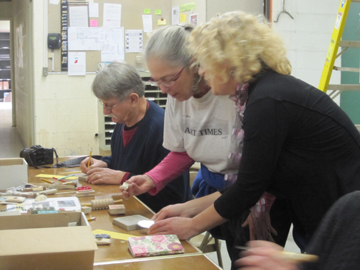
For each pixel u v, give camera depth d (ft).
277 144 3.41
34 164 7.45
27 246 2.84
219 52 3.39
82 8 14.42
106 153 14.23
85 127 15.12
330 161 3.51
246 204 3.58
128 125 6.33
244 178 3.50
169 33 4.18
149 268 3.27
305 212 3.76
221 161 4.72
